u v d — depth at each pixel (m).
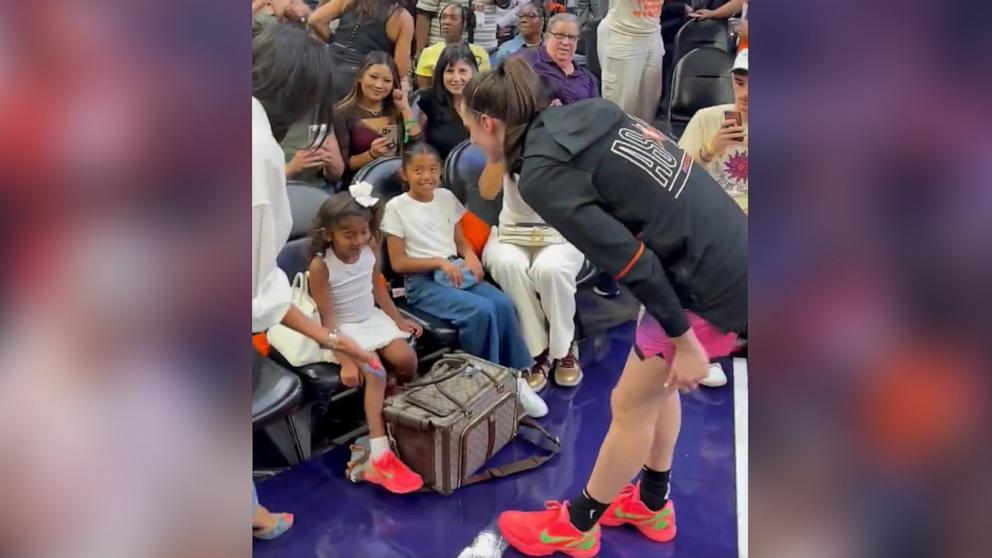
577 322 1.49
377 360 1.46
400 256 1.47
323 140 1.33
